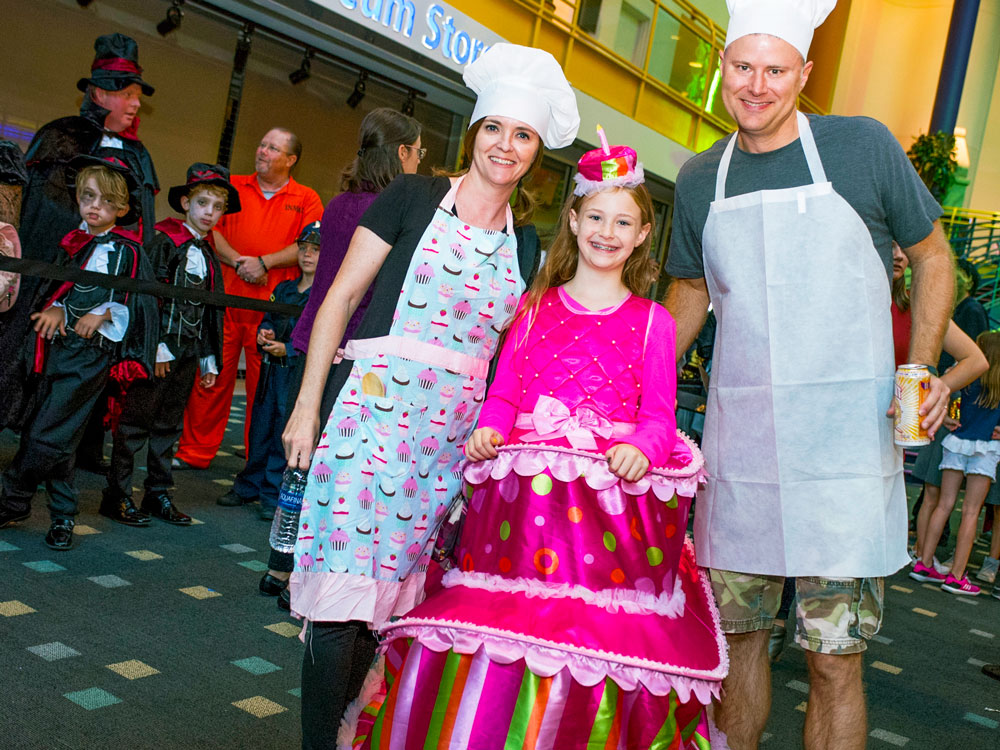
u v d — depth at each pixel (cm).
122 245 362
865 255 210
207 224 423
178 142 696
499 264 207
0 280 328
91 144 445
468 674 174
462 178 211
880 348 212
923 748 305
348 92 803
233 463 551
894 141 210
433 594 212
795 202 211
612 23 1003
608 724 170
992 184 1778
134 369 363
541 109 203
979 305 594
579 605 181
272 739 233
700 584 210
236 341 518
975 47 1791
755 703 234
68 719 225
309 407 199
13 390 367
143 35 650
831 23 1490
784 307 213
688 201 233
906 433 205
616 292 207
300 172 790
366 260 203
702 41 1167
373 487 198
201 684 258
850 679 218
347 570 196
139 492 451
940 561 664
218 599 326
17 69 593
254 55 723
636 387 199
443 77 812
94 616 292
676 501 192
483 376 211
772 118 209
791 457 214
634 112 1073
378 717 182
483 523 193
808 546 213
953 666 409
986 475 562
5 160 332
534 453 187
